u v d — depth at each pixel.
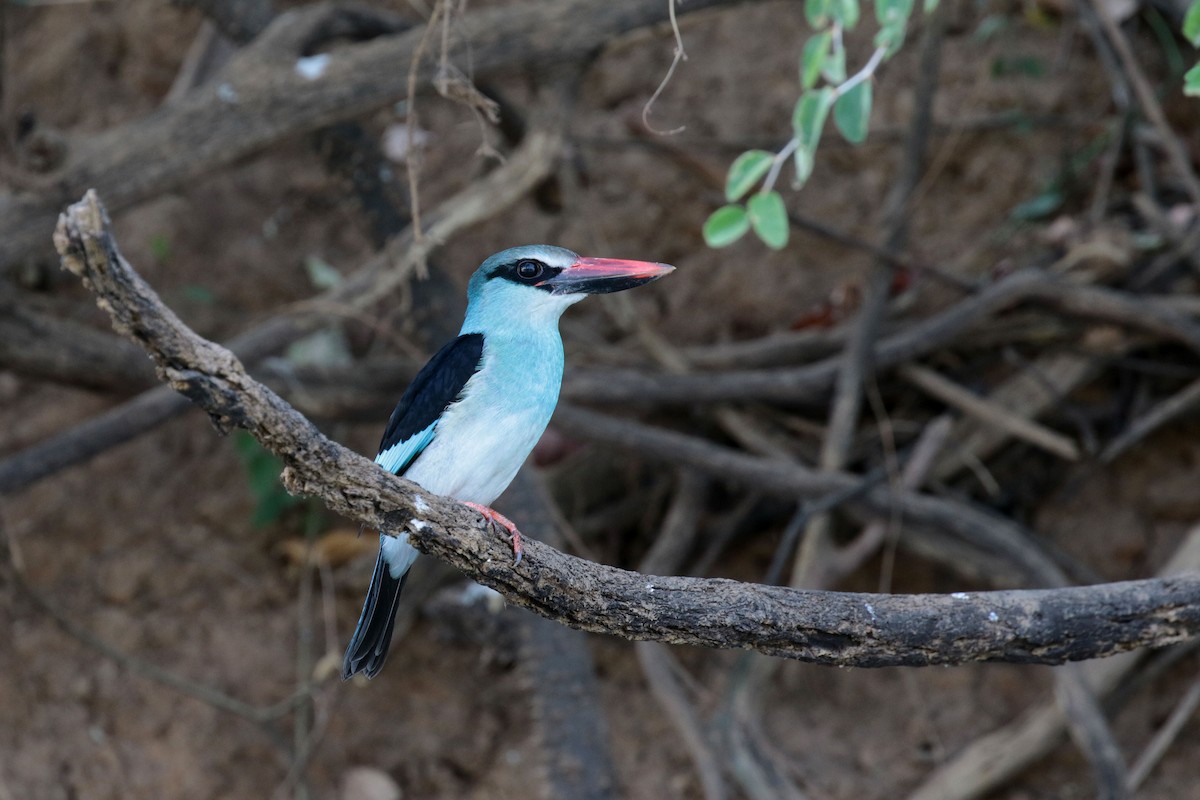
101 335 9.76
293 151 12.55
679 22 9.33
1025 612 4.97
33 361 9.53
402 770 10.83
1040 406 10.75
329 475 4.40
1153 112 10.40
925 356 11.09
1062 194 11.70
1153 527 10.88
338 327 11.26
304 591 11.12
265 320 11.81
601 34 9.12
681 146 11.59
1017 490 11.07
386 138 12.20
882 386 11.18
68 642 11.07
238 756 10.75
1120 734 10.34
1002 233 11.66
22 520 11.39
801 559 10.18
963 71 12.13
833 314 11.55
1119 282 10.96
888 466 10.20
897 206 10.68
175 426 11.73
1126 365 10.86
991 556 10.24
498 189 9.21
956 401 10.72
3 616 11.10
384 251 9.76
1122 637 5.02
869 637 4.92
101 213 3.56
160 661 11.05
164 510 11.52
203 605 11.26
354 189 10.16
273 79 8.72
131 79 13.01
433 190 12.21
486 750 10.88
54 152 8.34
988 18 12.09
